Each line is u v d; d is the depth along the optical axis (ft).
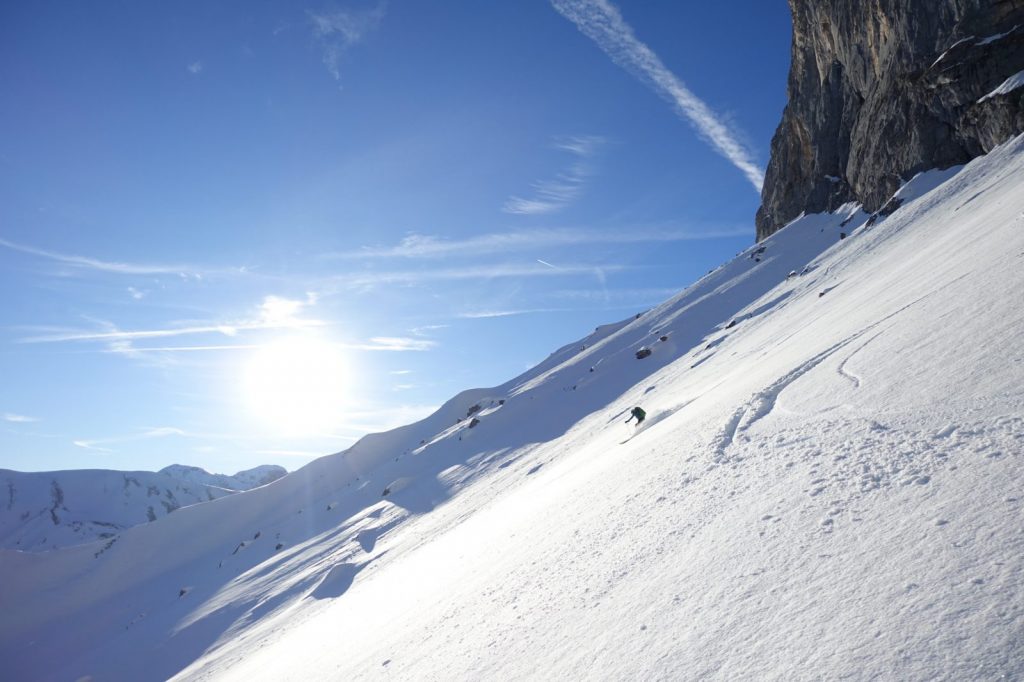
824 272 139.03
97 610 285.84
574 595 18.80
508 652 17.67
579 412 193.67
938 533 10.43
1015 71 127.85
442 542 75.61
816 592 10.66
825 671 8.36
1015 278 24.98
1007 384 16.05
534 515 42.47
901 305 36.91
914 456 14.55
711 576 13.79
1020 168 82.02
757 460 21.24
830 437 19.38
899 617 8.76
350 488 291.99
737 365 74.79
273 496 351.05
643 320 262.88
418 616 33.71
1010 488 10.83
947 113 146.82
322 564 179.73
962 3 144.87
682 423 41.42
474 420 253.03
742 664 9.72
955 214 87.04
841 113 221.05
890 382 21.75
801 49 243.60
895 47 171.01
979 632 7.61
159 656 177.88
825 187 230.68
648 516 22.18
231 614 181.68
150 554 327.26
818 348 38.24
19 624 287.69
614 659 12.64
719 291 225.56
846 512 13.32
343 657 36.29
